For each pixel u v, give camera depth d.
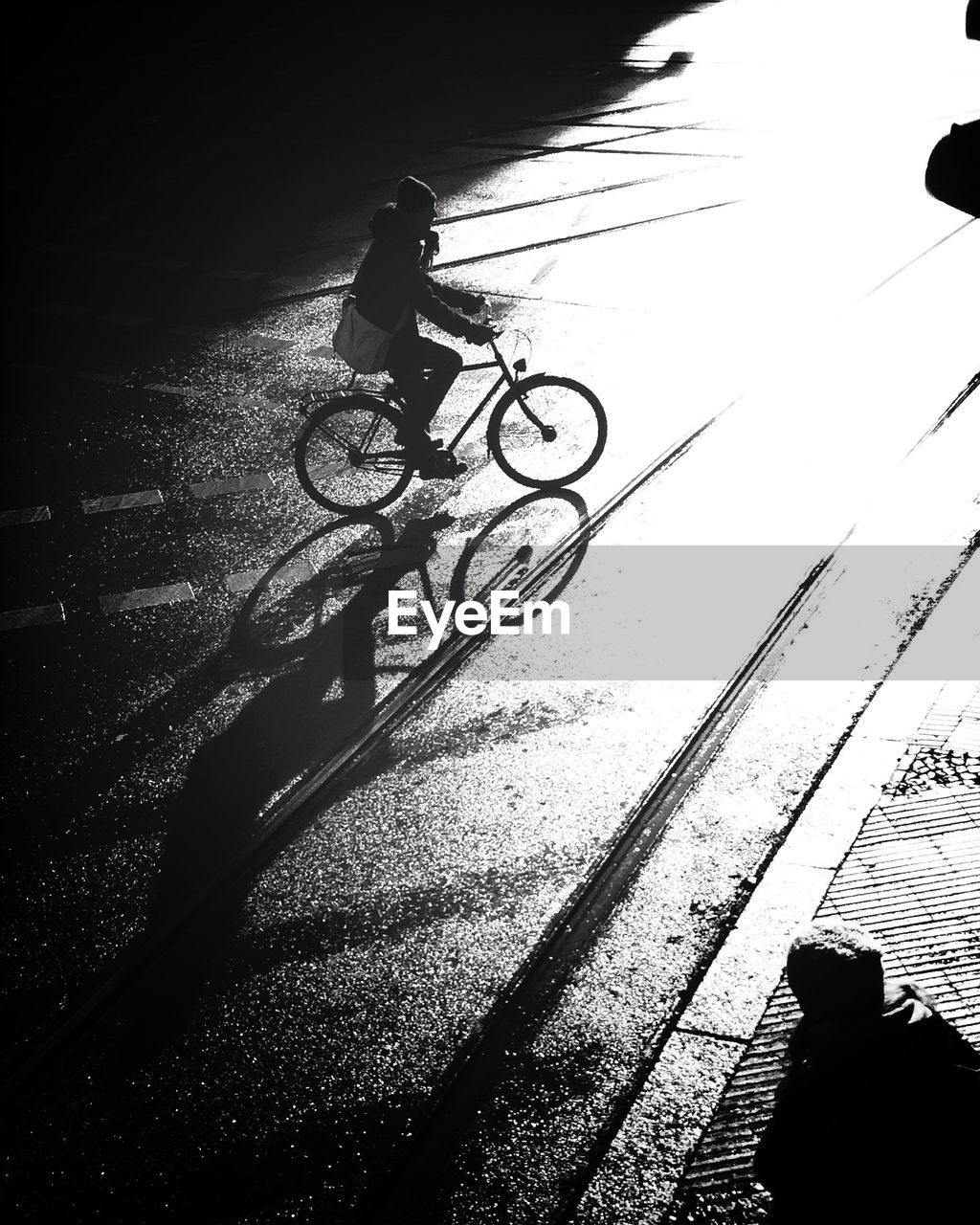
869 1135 3.12
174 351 12.40
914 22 23.23
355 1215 4.44
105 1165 4.73
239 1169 4.66
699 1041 4.93
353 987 5.38
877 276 12.60
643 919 5.56
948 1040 3.24
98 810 6.58
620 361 11.23
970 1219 3.12
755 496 8.99
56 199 17.38
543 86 21.05
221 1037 5.20
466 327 8.73
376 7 29.48
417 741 6.88
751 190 15.27
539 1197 4.42
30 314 13.62
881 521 8.52
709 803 6.21
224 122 20.53
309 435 9.08
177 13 30.25
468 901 5.77
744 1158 4.44
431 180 16.88
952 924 5.26
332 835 6.25
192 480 10.00
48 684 7.69
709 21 24.77
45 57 26.36
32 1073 5.13
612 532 8.74
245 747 6.95
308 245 14.94
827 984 3.20
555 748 6.72
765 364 10.98
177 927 5.79
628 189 15.77
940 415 9.84
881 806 6.03
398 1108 4.82
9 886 6.12
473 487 9.55
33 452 10.65
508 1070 4.92
